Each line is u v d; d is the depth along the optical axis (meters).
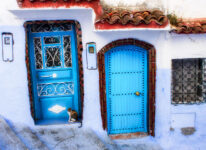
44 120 5.25
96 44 4.80
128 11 4.71
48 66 5.10
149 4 4.84
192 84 5.30
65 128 5.09
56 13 4.54
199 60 5.22
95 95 5.02
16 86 4.84
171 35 4.86
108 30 4.42
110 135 5.30
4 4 4.50
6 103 4.88
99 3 4.35
